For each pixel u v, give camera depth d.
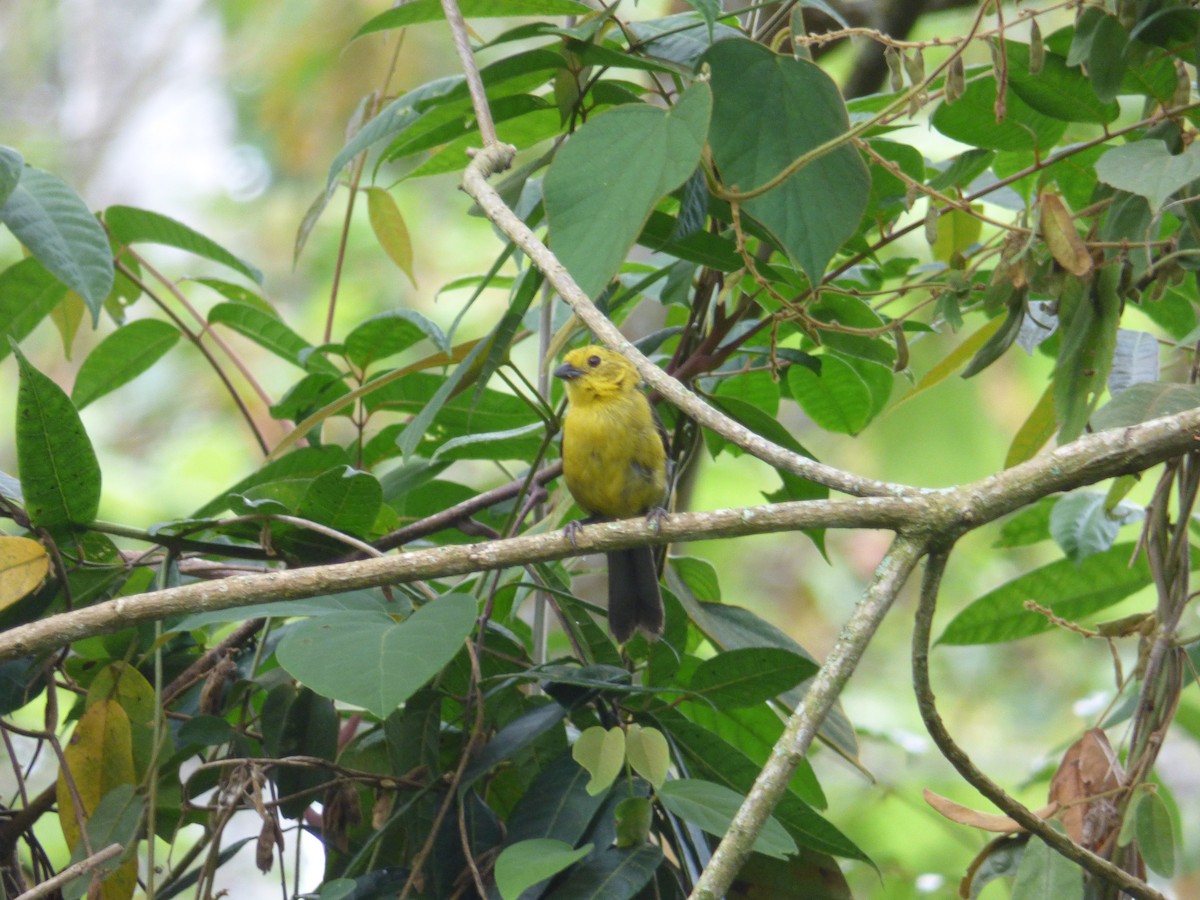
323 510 6.78
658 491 8.44
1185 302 9.04
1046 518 9.35
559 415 7.26
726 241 6.77
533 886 5.86
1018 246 6.84
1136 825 6.07
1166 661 6.58
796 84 5.81
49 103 22.47
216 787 6.69
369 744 7.04
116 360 8.82
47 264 6.54
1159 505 6.82
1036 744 17.41
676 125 5.22
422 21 6.82
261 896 11.59
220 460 18.48
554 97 7.32
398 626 5.21
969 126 7.40
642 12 17.23
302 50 20.20
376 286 19.86
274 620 7.14
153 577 7.70
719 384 9.05
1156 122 6.96
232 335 19.89
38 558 6.27
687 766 6.68
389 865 6.67
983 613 8.97
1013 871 6.29
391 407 8.44
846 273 9.01
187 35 22.41
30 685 6.72
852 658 5.07
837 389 9.07
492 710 6.67
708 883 4.74
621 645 7.40
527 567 7.02
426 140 7.41
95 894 6.06
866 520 5.28
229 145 21.75
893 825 14.41
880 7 10.96
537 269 6.20
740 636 7.69
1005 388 17.39
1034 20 6.42
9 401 19.06
